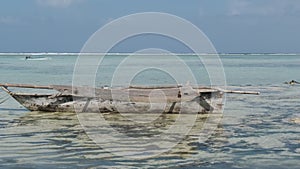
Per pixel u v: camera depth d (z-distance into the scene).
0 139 14.22
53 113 19.78
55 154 12.21
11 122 17.55
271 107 22.56
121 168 10.78
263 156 12.08
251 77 48.72
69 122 17.50
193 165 11.11
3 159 11.62
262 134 15.16
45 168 10.75
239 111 20.98
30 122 17.53
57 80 41.25
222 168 10.86
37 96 19.78
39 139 14.25
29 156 11.96
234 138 14.48
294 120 18.19
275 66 81.75
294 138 14.46
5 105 22.88
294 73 56.97
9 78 43.78
